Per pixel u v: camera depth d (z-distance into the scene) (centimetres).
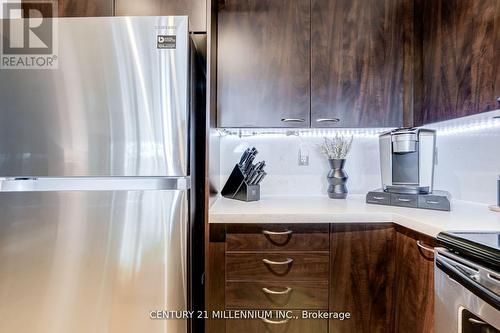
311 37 158
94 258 112
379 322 130
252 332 131
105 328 112
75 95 112
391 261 130
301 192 192
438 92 138
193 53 132
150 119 112
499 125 132
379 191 157
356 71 158
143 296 113
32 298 112
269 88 159
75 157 111
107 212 112
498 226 100
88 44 112
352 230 131
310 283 131
